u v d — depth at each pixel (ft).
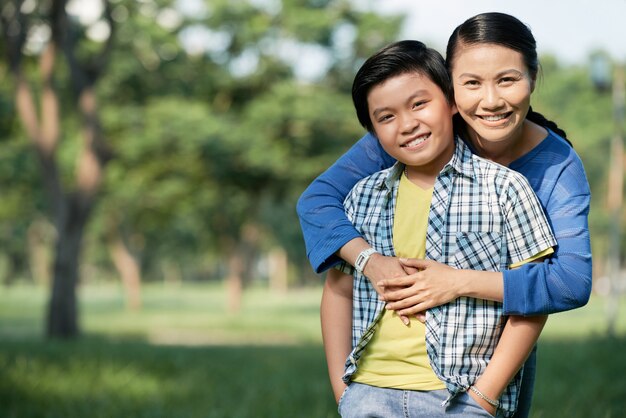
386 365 9.45
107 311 142.61
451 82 9.38
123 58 87.51
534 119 10.26
